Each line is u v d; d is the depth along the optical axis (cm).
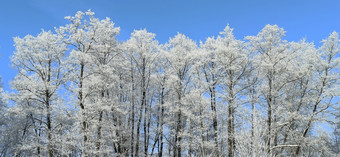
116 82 2338
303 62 2202
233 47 2255
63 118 2056
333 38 2062
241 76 2247
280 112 1959
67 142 1800
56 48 1966
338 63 2003
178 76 2375
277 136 2027
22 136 2397
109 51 2191
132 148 2384
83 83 1961
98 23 2084
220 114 2192
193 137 2128
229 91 2095
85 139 1859
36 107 2034
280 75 2159
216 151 1962
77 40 2023
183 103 2247
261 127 999
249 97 1936
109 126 2091
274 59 2050
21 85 1808
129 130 2391
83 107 1938
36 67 1898
